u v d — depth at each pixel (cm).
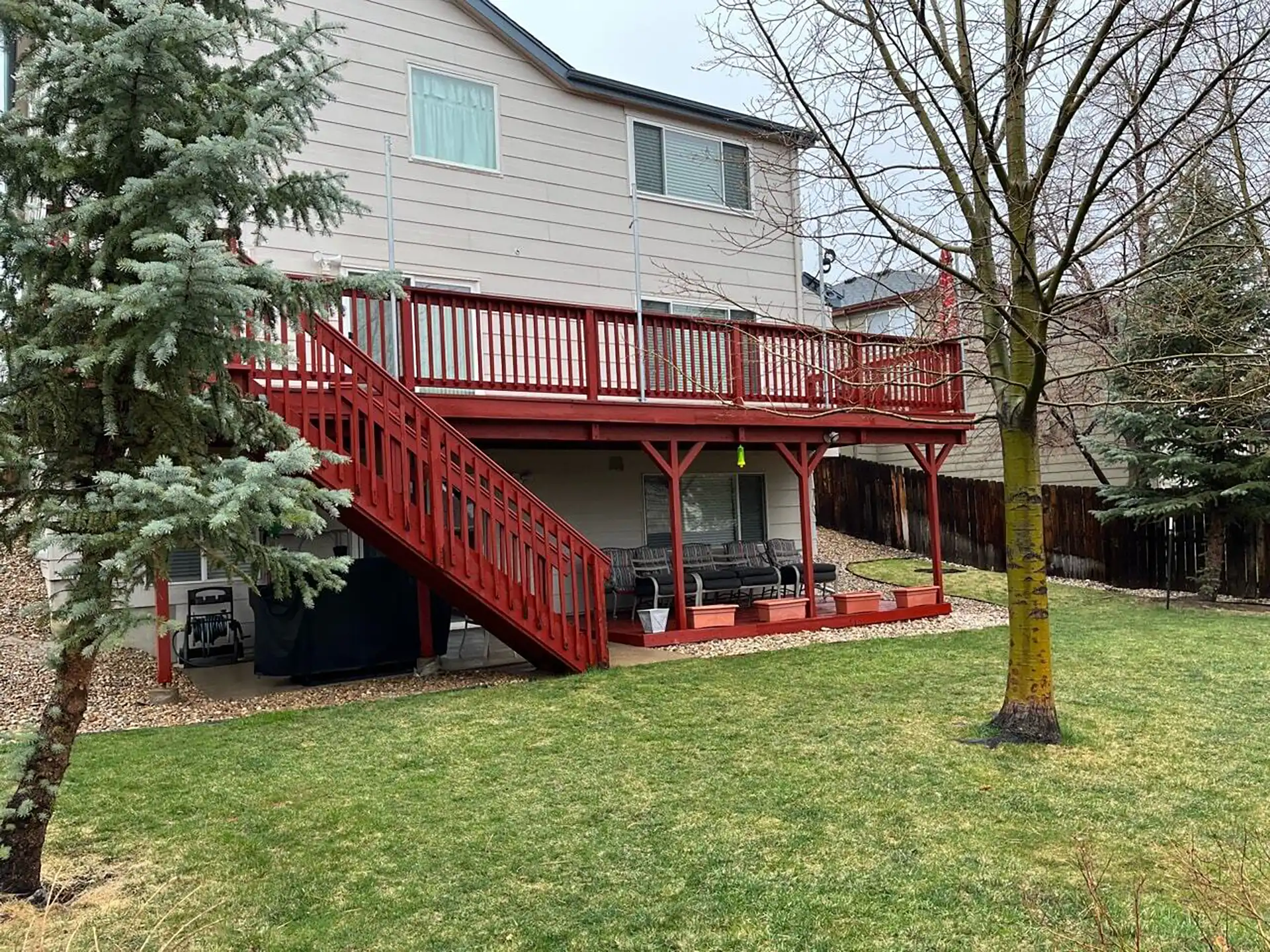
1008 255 682
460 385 825
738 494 1369
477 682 783
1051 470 1825
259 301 389
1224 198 580
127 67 331
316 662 789
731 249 1316
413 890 371
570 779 505
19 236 350
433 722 632
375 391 723
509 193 1109
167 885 377
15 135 352
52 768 366
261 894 369
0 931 332
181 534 334
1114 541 1474
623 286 1205
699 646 947
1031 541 580
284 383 661
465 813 455
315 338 672
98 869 393
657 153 1259
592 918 344
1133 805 455
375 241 997
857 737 580
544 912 350
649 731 604
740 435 1031
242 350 384
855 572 1577
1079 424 1580
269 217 418
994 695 690
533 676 798
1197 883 317
